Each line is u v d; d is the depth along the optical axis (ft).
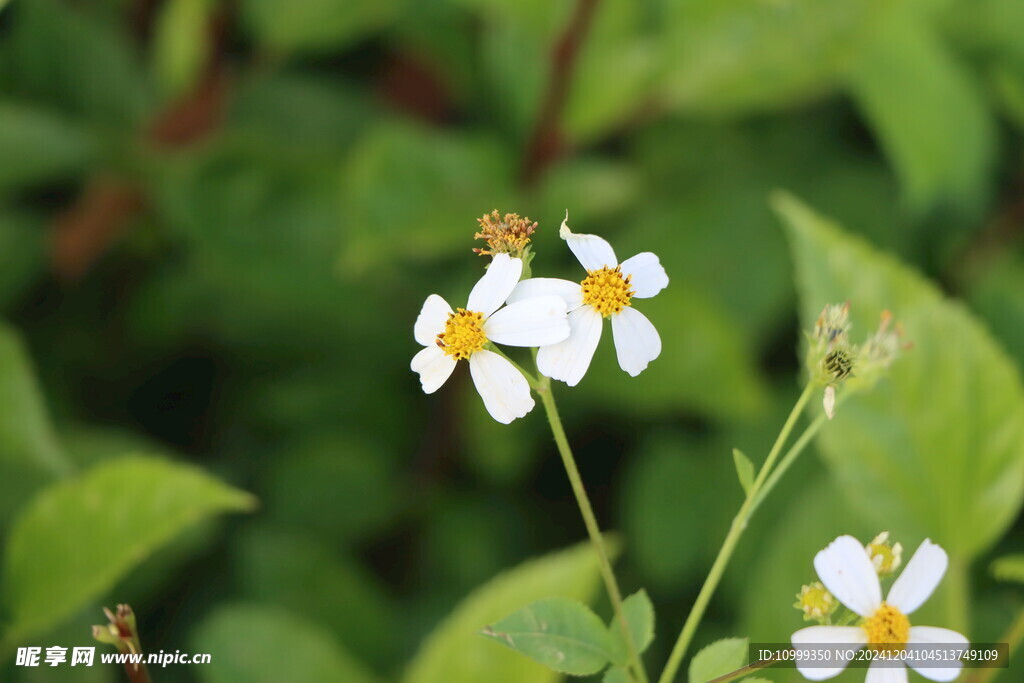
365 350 3.25
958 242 3.13
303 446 3.16
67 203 3.43
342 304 3.08
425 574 3.07
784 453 3.01
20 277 3.12
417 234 2.80
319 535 3.03
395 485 3.14
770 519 2.95
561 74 2.85
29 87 3.11
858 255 2.51
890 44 2.97
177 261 3.34
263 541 2.89
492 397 2.23
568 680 2.61
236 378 3.31
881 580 2.44
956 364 2.48
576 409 3.14
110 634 2.22
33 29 3.08
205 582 2.87
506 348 2.63
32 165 2.92
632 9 2.91
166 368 3.31
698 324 2.83
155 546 2.44
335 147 3.25
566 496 3.22
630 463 3.18
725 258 3.12
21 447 2.58
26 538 2.44
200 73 3.12
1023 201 3.14
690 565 2.98
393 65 3.58
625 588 2.99
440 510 3.13
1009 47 3.17
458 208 2.83
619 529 3.06
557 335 2.22
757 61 2.86
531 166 2.90
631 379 2.85
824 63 2.87
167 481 2.44
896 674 2.19
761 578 2.56
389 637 2.85
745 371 2.83
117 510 2.44
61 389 3.16
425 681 2.42
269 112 3.28
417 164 2.84
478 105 3.20
